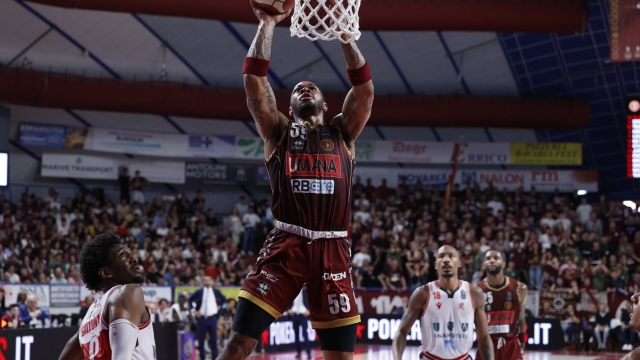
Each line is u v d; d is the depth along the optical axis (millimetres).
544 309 16266
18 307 11016
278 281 3004
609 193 22344
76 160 20656
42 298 12812
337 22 3051
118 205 19438
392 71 20438
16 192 20125
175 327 10594
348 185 3139
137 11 14125
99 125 20578
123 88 17922
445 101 19656
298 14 3104
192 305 12805
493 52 19688
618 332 15555
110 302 3004
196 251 18031
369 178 22438
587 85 20328
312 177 3051
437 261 5973
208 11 14258
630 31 13242
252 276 3055
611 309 15867
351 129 3248
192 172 22047
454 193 22047
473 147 22203
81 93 17484
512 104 19656
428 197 21516
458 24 15102
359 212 20219
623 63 19516
